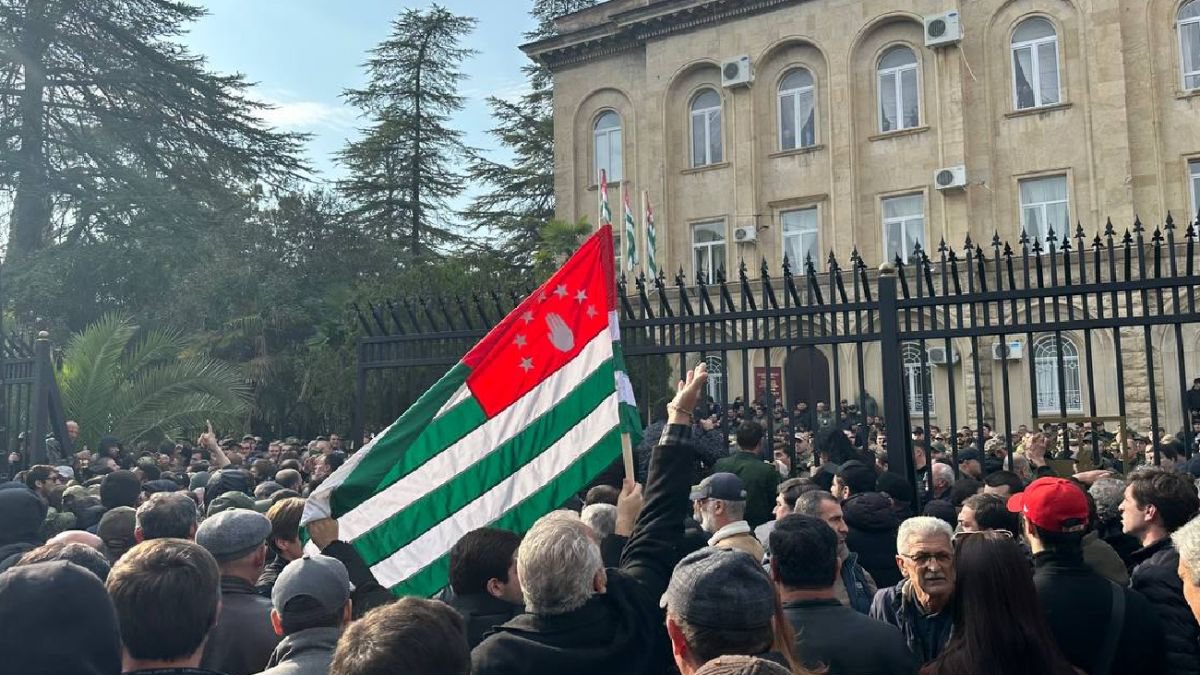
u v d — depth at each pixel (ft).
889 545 16.53
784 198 82.64
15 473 36.35
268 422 90.58
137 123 102.22
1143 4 69.51
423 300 26.76
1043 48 73.31
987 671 9.21
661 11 87.10
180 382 52.75
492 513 14.74
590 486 20.02
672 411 12.28
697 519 18.26
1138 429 62.23
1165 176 68.08
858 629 10.02
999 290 20.89
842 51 79.97
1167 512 13.32
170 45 106.32
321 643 9.93
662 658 10.51
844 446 27.02
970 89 75.31
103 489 22.29
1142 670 10.53
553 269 74.79
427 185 138.82
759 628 7.83
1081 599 10.73
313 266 105.09
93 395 50.16
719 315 23.11
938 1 75.92
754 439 20.99
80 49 98.68
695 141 87.97
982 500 14.76
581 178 93.91
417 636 6.79
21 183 94.22
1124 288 19.72
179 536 14.64
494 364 15.37
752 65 83.92
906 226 77.56
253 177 108.68
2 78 97.14
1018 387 67.15
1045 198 72.59
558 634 9.63
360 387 26.91
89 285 91.40
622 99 92.32
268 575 15.03
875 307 21.81
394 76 139.64
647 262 73.77
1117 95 69.41
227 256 99.96
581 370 15.47
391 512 14.42
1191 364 62.18
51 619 7.36
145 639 8.39
